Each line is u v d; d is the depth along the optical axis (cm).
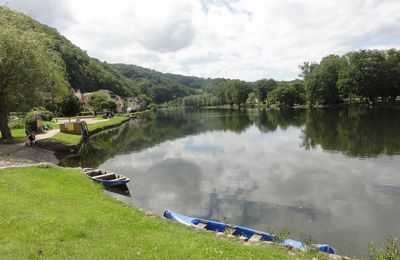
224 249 977
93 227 1116
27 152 3103
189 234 1133
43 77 3388
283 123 6681
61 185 1781
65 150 3822
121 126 7612
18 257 812
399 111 7125
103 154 3838
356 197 2052
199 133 5750
